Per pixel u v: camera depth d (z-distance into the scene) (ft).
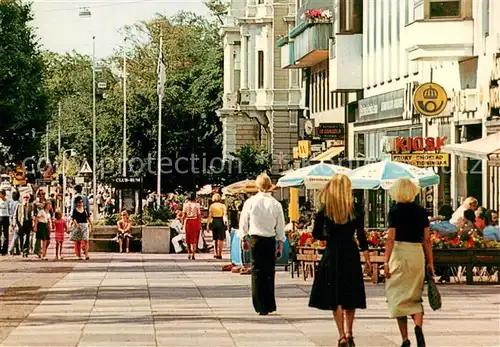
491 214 143.02
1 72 343.67
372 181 148.15
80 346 73.77
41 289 119.75
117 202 251.19
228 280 134.21
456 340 76.95
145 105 385.50
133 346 73.82
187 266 164.25
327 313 94.43
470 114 173.27
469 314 93.86
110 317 91.35
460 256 125.39
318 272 73.77
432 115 180.24
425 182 148.77
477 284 126.41
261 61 366.84
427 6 174.09
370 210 239.91
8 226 194.80
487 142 140.77
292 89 359.87
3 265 165.48
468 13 172.96
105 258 188.75
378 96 228.63
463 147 141.08
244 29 367.86
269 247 93.40
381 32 231.91
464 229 129.08
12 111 345.92
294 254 138.21
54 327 84.33
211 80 450.30
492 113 162.71
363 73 249.55
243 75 369.91
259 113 364.99
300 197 304.50
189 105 389.39
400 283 72.08
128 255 200.85
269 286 93.66
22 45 351.05
